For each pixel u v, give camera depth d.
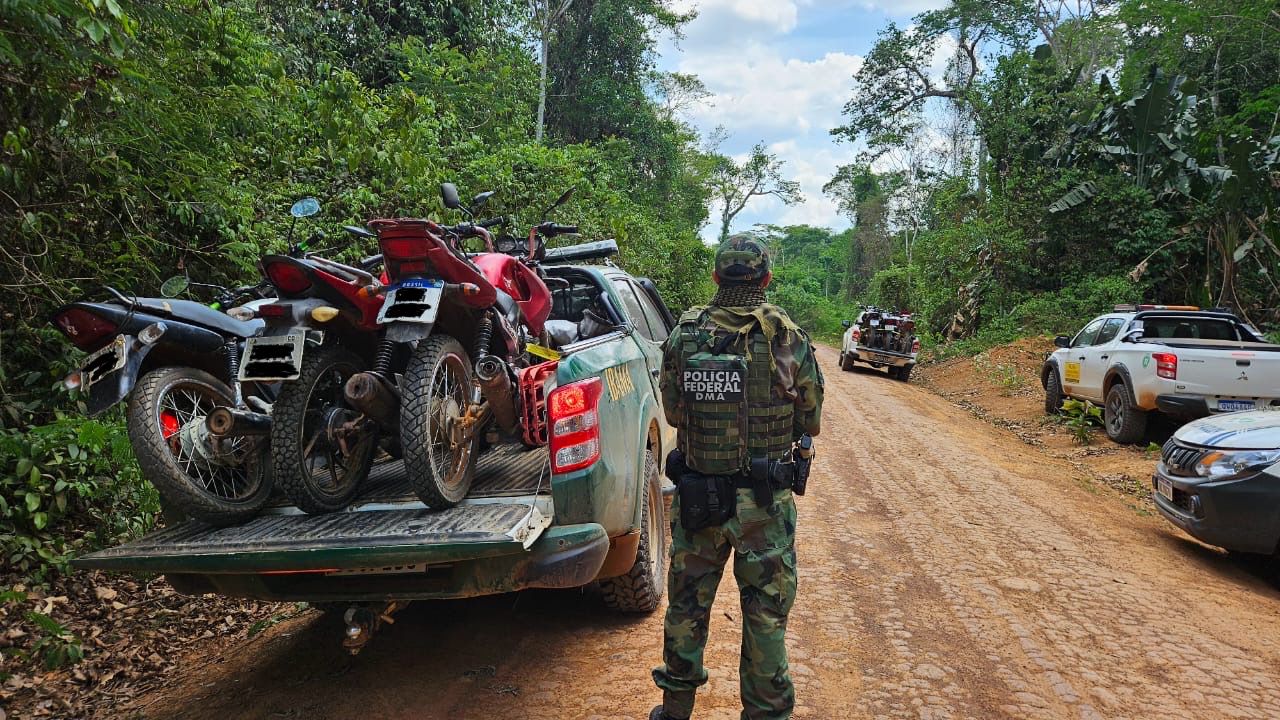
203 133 5.58
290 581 3.14
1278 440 5.29
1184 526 5.59
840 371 19.81
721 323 2.78
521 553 3.02
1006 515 6.49
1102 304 18.38
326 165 7.43
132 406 3.10
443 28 15.48
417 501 3.35
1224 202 15.97
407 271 3.28
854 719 3.18
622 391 3.69
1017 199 21.61
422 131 8.30
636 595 3.94
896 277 38.44
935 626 4.16
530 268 4.38
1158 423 11.01
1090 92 22.67
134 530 4.77
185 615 4.43
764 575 2.71
